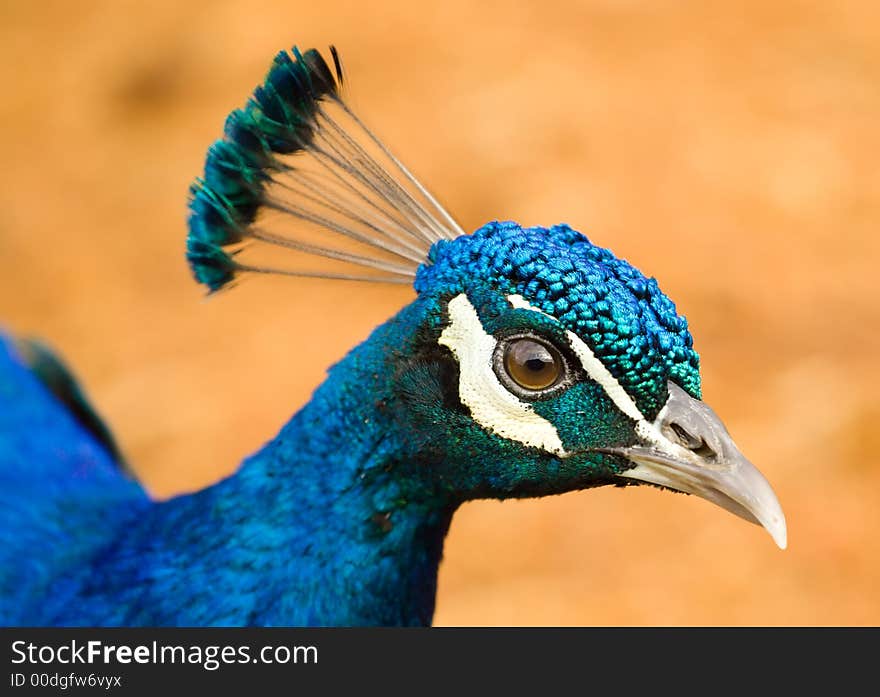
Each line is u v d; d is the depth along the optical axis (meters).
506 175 15.65
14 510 7.12
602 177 15.60
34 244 16.08
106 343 14.41
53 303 15.15
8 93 18.81
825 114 16.69
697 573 11.32
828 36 18.25
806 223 15.09
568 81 17.19
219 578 5.73
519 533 11.84
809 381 12.95
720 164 15.83
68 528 7.00
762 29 18.45
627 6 18.89
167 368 13.91
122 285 15.37
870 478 11.95
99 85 18.66
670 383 5.41
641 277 5.37
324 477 5.68
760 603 11.01
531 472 5.49
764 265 14.49
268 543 5.68
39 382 8.87
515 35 18.27
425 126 16.52
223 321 14.56
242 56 18.42
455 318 5.44
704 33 18.28
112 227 16.28
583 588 11.21
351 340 14.03
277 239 6.06
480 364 5.41
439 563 5.98
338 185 6.03
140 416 13.25
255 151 5.97
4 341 9.05
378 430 5.61
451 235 5.90
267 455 5.80
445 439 5.52
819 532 11.53
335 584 5.68
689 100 16.91
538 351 5.33
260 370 13.73
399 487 5.67
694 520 11.87
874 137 16.34
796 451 12.20
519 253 5.33
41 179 17.16
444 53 17.91
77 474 7.83
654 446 5.37
